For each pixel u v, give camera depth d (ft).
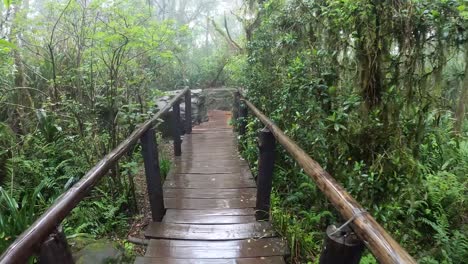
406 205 9.23
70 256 3.72
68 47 14.55
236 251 8.13
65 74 13.56
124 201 10.34
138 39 12.19
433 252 9.89
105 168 5.66
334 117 7.78
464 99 10.68
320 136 8.97
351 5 7.47
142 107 12.92
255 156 14.80
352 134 7.93
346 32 8.24
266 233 8.92
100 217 9.96
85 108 12.31
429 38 7.09
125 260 7.70
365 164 7.89
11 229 7.58
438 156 11.94
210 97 32.32
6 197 8.22
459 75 9.03
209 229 9.16
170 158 16.69
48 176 11.19
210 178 13.24
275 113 13.01
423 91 7.45
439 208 11.02
